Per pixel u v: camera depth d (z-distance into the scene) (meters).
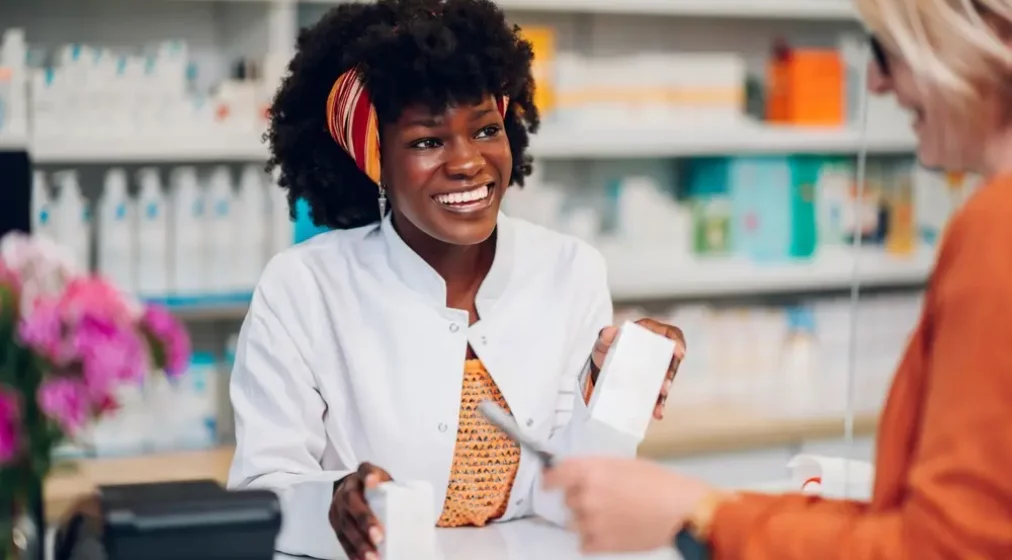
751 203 4.29
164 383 3.57
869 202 4.38
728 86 4.20
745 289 4.21
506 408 2.10
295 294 2.10
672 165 4.56
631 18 4.45
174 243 3.56
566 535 2.00
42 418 1.34
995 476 1.16
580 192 4.45
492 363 2.10
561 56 4.00
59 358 1.32
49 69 3.41
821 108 4.35
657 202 4.20
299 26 3.91
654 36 4.50
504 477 2.09
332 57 2.14
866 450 3.96
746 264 4.27
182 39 3.84
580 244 2.27
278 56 3.54
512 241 2.18
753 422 4.00
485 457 2.08
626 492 1.38
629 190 4.18
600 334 1.98
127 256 3.52
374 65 1.98
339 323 2.09
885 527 1.24
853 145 4.35
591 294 2.23
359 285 2.11
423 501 1.67
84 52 3.43
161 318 1.42
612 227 4.37
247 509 1.47
